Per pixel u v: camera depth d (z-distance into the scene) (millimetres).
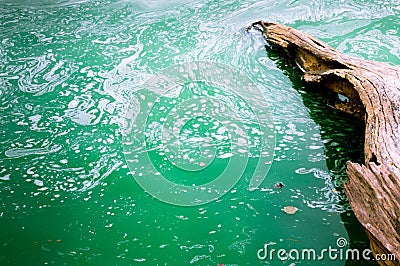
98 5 3996
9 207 2020
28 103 2744
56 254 1793
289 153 2291
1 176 2195
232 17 3738
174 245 1817
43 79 2986
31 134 2484
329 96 2674
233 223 1902
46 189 2119
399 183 1629
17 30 3600
